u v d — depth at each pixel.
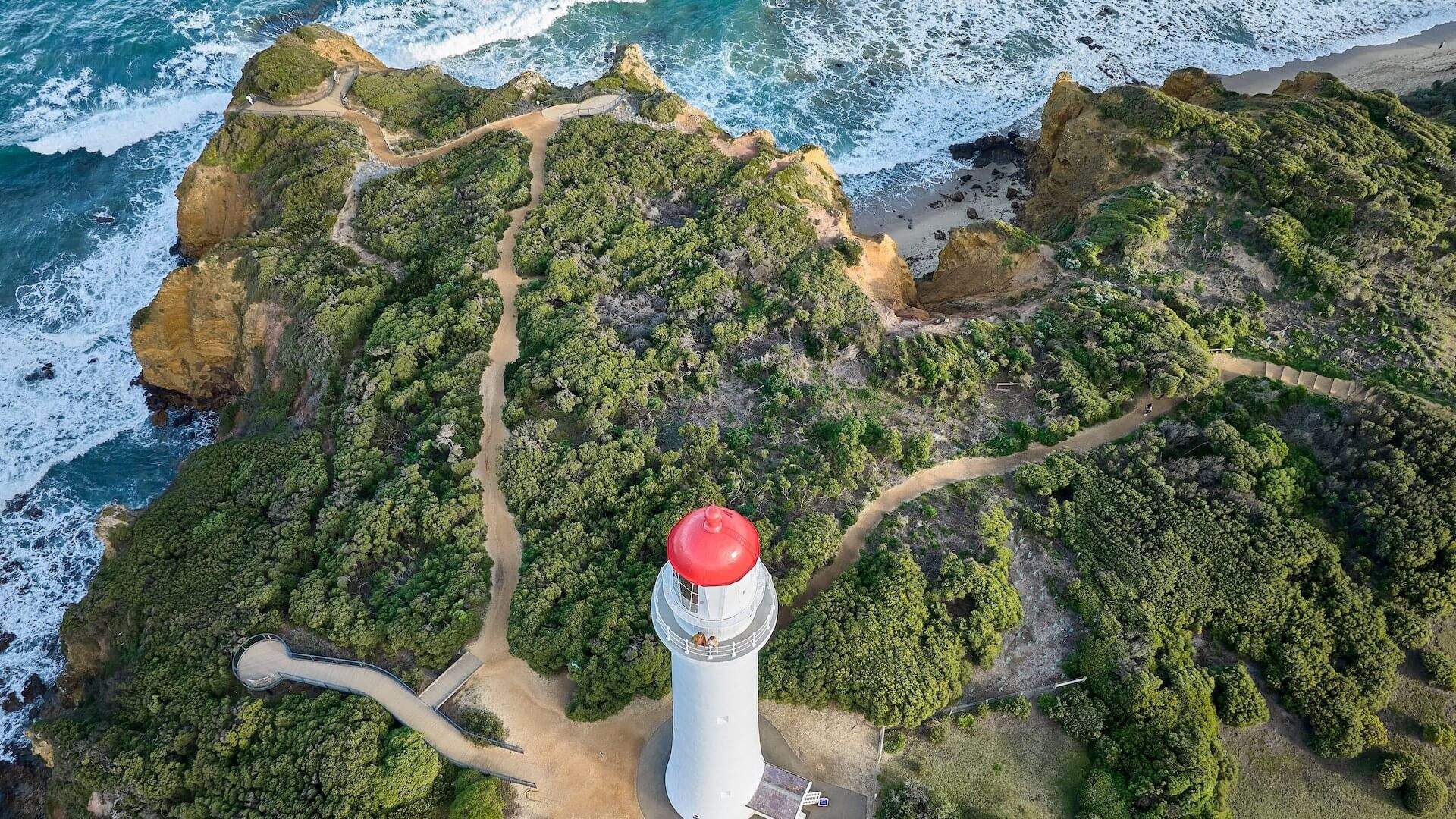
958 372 45.62
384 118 62.53
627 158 57.28
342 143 59.00
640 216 53.62
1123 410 44.38
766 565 36.69
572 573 36.62
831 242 54.53
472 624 35.41
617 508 39.06
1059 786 32.44
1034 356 46.91
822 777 31.98
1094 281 50.91
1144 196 54.81
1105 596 36.34
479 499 40.03
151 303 55.25
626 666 33.31
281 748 31.89
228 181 60.50
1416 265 49.84
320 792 30.81
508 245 52.56
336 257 52.41
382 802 30.48
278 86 62.91
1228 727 34.09
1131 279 50.81
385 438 43.38
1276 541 37.53
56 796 34.12
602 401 42.84
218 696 34.03
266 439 44.12
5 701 43.97
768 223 53.22
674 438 42.38
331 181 56.91
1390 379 44.78
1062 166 62.09
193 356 53.75
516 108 62.56
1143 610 35.78
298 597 36.34
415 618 35.09
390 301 50.12
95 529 42.22
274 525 39.97
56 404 55.69
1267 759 33.53
